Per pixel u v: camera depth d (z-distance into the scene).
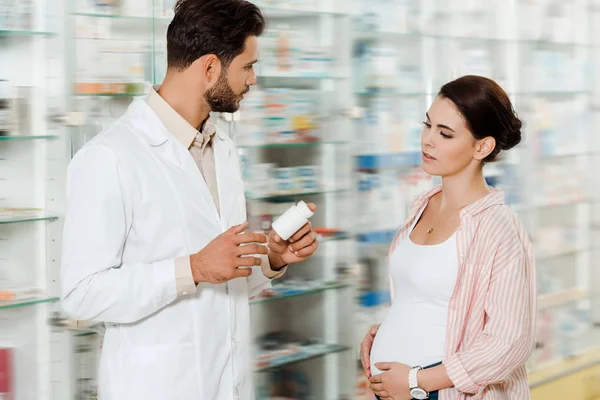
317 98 3.41
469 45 4.02
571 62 4.54
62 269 1.82
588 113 4.60
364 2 3.53
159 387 1.86
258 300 3.21
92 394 2.68
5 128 2.55
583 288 4.61
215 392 1.93
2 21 2.52
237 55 1.92
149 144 1.90
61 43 2.57
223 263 1.76
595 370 4.42
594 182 4.64
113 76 2.70
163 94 1.97
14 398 2.62
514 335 1.89
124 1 2.72
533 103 4.29
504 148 2.06
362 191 3.59
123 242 1.84
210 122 2.05
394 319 2.09
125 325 1.88
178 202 1.89
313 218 3.49
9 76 2.61
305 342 3.46
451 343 1.97
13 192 2.67
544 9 4.34
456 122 2.00
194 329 1.90
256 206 3.25
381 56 3.64
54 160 2.60
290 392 3.37
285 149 3.33
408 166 3.78
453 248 1.98
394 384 1.98
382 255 3.66
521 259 1.94
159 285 1.77
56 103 2.58
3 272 2.67
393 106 3.72
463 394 1.96
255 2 3.16
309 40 3.37
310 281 3.49
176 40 1.92
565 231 4.55
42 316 2.61
